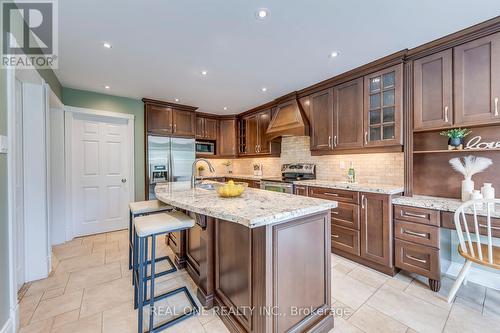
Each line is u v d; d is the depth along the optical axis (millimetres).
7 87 1491
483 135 2117
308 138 3895
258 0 1595
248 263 1408
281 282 1321
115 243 3215
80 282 2168
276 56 2443
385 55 2432
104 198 3740
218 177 5184
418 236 2092
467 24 1892
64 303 1852
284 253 1334
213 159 5570
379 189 2326
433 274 2000
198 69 2768
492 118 1879
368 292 2000
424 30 1977
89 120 3617
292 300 1381
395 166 2713
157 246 3115
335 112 3045
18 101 2121
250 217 1170
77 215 3512
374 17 1794
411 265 2137
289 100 3740
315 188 3002
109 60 2506
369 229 2422
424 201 2121
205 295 1804
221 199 1729
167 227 1626
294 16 1774
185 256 2475
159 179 4090
